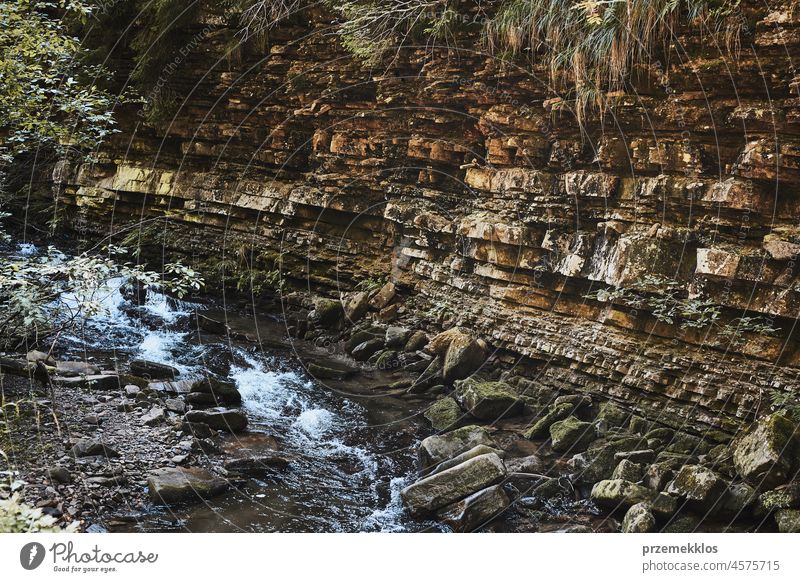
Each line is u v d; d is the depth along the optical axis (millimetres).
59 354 9492
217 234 13812
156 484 6484
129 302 12148
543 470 7855
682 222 8500
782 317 7633
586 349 9227
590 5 8484
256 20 12797
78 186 15078
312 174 12734
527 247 9945
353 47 11430
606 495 7059
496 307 10320
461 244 10820
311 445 8336
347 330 11688
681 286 8367
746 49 7781
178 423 7875
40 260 6945
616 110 8930
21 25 8367
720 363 8062
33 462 6574
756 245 7922
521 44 9797
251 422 8664
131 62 14477
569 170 9594
